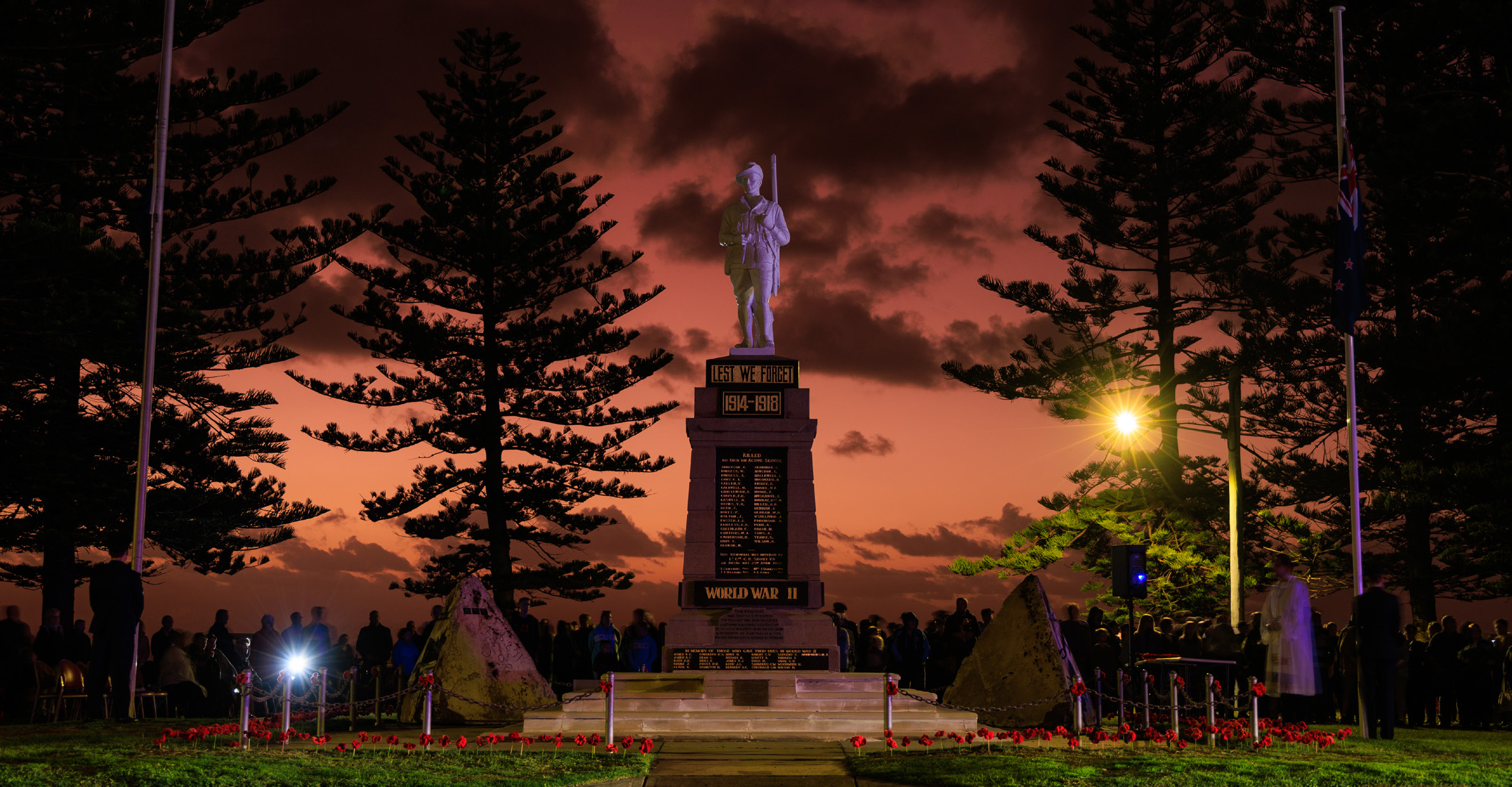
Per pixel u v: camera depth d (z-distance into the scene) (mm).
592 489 37188
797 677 17703
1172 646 20531
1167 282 37750
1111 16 38250
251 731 14328
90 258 24484
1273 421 34688
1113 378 37000
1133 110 37812
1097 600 36344
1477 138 27281
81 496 29547
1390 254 29766
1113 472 37094
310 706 18594
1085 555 36500
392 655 21734
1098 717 16859
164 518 31531
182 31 29375
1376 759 12922
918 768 12508
